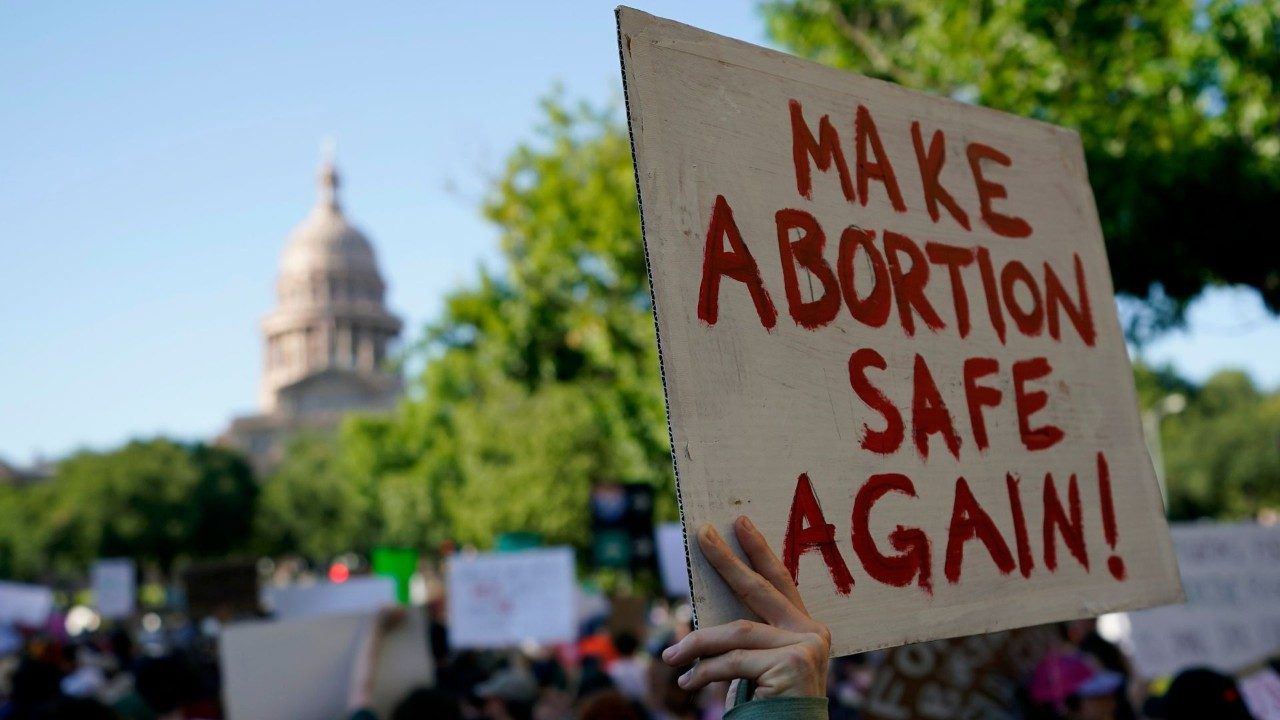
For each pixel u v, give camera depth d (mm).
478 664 10430
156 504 77625
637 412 21156
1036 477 2410
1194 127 9352
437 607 13125
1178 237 8914
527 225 19469
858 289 2262
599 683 7727
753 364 2053
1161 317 9742
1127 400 2658
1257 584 6492
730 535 1922
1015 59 10328
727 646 1759
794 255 2182
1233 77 8930
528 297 20562
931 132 2531
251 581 15375
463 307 21406
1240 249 8867
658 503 23172
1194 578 6535
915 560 2150
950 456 2275
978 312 2453
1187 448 68375
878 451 2166
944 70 11016
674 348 1969
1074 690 4941
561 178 18797
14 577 78125
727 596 1854
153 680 5891
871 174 2373
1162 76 9664
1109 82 10000
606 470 34312
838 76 2375
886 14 13016
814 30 13359
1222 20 8836
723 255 2084
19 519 78188
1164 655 6480
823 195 2271
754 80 2234
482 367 24922
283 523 84375
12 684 6625
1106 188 9094
